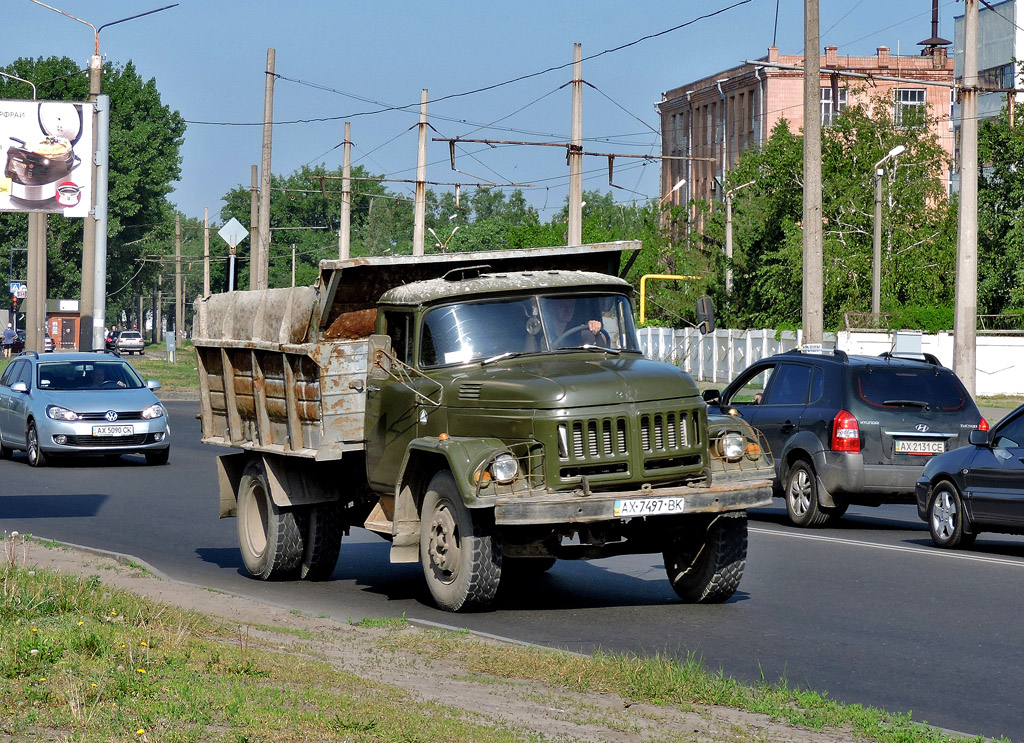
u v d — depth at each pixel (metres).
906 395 21.73
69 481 28.61
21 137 58.94
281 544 16.50
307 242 195.50
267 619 13.21
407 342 14.85
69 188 59.31
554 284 14.98
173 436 41.16
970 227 38.69
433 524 14.16
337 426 15.45
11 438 33.22
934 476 19.84
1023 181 71.88
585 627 13.39
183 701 8.58
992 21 98.94
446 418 14.19
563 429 13.20
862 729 9.03
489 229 158.38
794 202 79.88
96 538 20.25
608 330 15.05
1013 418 18.97
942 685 10.91
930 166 79.38
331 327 15.44
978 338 60.41
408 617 13.94
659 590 15.93
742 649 12.31
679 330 81.88
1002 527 18.55
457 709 9.16
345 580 17.02
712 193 132.62
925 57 118.44
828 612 14.22
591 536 14.09
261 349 16.44
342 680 9.91
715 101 132.25
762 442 14.44
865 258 75.00
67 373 33.53
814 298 33.62
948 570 17.14
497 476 13.09
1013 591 15.50
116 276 140.75
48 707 8.39
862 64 117.88
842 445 21.47
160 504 24.64
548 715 9.22
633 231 152.88
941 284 75.69
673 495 13.41
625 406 13.42
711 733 8.84
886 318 65.31
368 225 199.50
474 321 14.66
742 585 16.02
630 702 9.73
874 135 79.19
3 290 138.50
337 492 16.62
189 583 16.16
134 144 134.88
